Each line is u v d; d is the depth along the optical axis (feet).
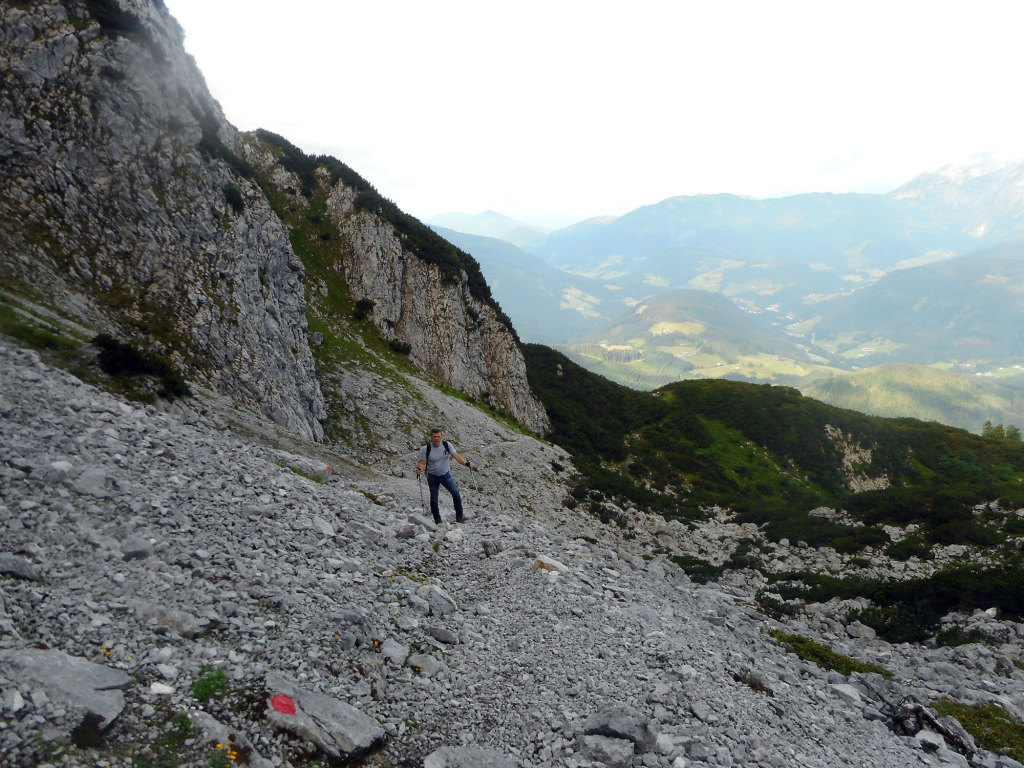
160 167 115.96
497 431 195.62
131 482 31.99
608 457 254.47
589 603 39.63
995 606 77.71
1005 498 142.72
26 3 103.76
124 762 15.33
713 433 288.71
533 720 24.22
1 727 14.40
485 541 48.26
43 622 18.86
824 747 29.27
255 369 112.37
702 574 124.77
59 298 84.74
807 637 64.08
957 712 42.88
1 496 25.22
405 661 26.30
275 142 256.52
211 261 118.21
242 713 18.86
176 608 22.56
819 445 272.72
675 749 23.18
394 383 182.60
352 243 228.63
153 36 123.34
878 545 137.08
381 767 19.67
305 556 32.91
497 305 281.95
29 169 95.45
